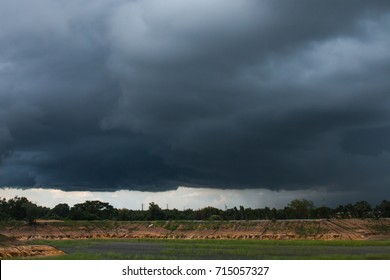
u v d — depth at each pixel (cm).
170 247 12988
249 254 10212
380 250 11212
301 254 10069
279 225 19338
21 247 10538
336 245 13200
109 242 16175
